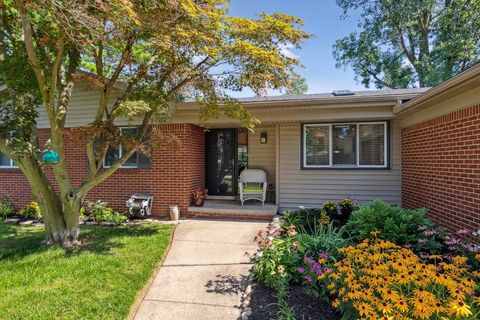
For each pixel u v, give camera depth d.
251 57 5.05
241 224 6.95
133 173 8.06
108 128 5.12
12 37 5.20
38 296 3.46
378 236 4.38
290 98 7.43
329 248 4.00
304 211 6.68
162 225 6.83
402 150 7.19
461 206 4.62
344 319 2.60
